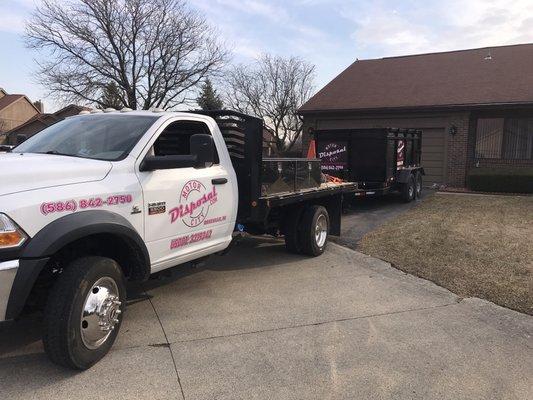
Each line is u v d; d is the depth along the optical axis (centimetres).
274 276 663
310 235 762
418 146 1645
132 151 445
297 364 404
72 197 372
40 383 363
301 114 2252
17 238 335
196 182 511
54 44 2952
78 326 367
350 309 536
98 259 388
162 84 3123
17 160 386
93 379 371
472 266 702
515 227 992
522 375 393
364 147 1373
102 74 2992
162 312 516
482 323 500
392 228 1006
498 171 1847
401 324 495
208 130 557
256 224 721
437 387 372
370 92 2248
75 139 475
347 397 355
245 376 382
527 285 615
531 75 2025
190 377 378
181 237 494
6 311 337
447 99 1992
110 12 2930
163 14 3019
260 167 619
